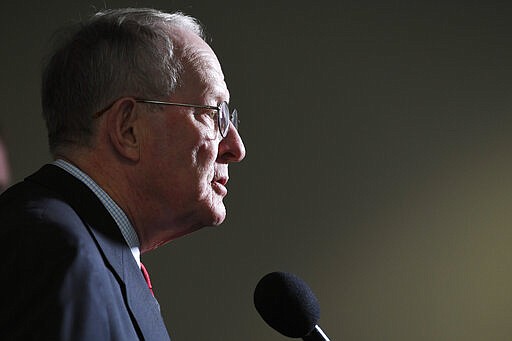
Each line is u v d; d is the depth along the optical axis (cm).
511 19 714
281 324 236
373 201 729
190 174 208
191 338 744
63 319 154
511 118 712
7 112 773
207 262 746
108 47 205
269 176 740
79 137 205
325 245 732
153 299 195
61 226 174
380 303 723
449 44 721
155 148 205
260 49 745
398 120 727
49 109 210
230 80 745
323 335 240
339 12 736
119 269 186
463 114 718
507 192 709
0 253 169
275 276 240
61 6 777
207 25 750
